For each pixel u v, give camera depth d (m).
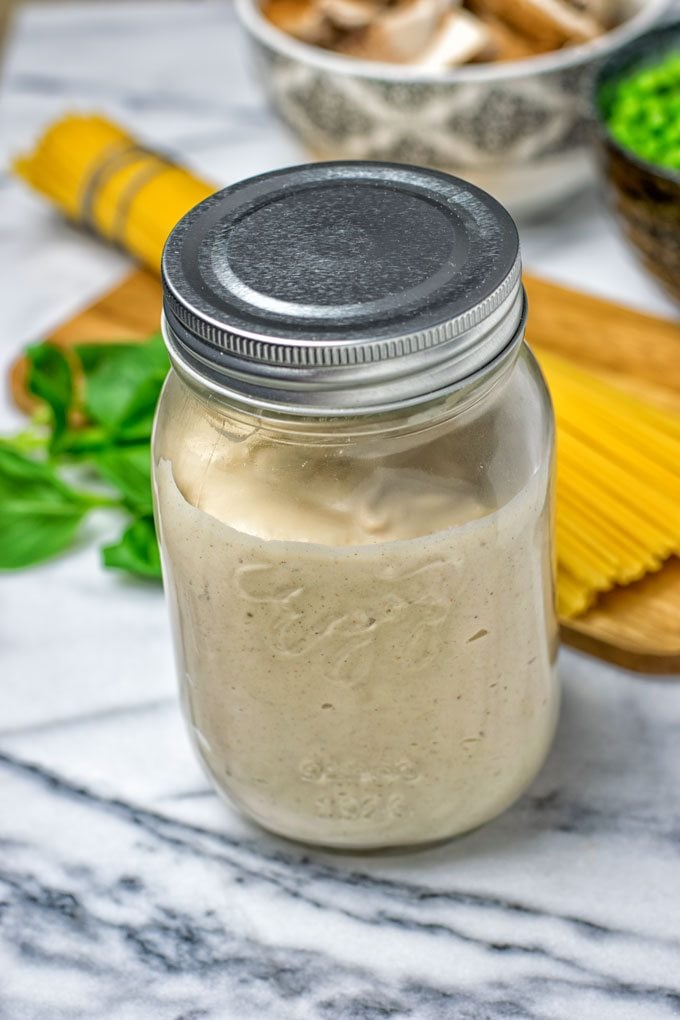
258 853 0.50
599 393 0.60
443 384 0.42
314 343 0.41
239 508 0.44
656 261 0.64
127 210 0.69
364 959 0.48
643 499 0.57
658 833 0.50
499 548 0.45
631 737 0.52
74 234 0.74
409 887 0.49
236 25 0.91
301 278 0.43
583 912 0.48
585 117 0.66
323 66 0.68
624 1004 0.46
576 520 0.56
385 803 0.48
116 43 0.89
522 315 0.45
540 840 0.50
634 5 0.71
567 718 0.53
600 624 0.55
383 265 0.43
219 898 0.49
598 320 0.66
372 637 0.45
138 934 0.49
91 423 0.62
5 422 0.64
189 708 0.49
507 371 0.45
